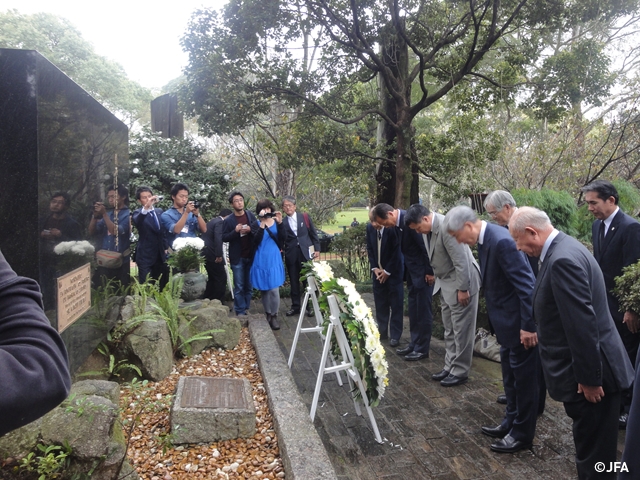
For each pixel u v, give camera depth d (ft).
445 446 10.78
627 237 12.59
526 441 10.43
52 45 84.99
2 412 2.48
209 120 29.32
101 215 11.87
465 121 31.86
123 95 90.79
